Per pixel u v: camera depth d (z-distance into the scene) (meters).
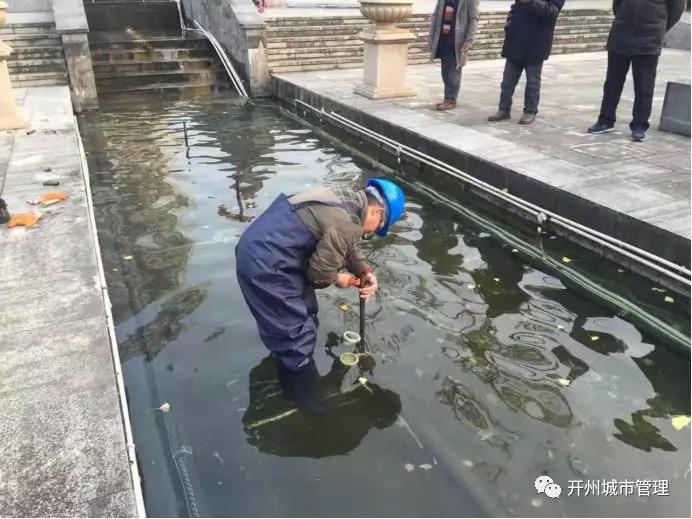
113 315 3.62
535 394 2.97
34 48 10.15
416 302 3.79
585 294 4.00
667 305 3.89
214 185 5.99
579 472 2.50
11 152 6.27
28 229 4.26
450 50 7.50
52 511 1.97
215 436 2.66
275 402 2.88
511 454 2.59
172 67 11.56
